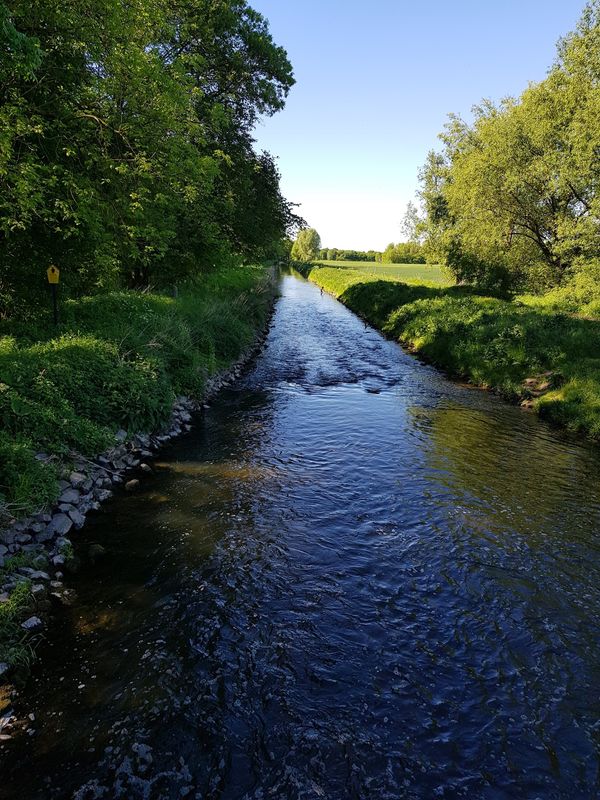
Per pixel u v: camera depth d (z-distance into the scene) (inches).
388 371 753.6
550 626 216.1
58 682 180.1
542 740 164.1
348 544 276.5
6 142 341.4
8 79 372.5
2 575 219.3
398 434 466.6
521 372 640.4
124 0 453.4
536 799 145.6
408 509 319.0
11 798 139.9
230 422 496.7
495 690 182.9
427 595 235.0
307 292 2346.2
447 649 202.1
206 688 179.9
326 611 222.1
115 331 498.0
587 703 178.4
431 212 1728.6
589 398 506.3
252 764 153.0
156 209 636.7
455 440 452.8
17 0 358.3
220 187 923.4
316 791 145.9
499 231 1151.0
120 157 514.6
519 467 392.8
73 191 437.1
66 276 497.0
